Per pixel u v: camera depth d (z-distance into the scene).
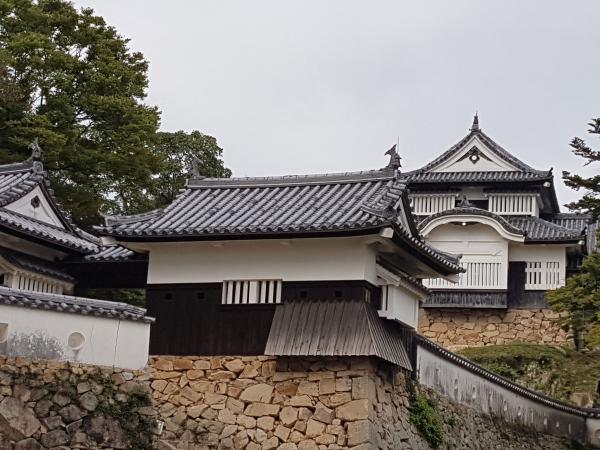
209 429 24.42
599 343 29.03
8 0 38.41
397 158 26.72
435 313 47.22
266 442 23.94
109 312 20.14
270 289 24.83
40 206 27.23
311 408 23.81
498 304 45.91
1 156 35.03
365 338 23.50
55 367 19.22
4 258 25.31
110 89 38.19
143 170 38.44
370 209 23.36
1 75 35.16
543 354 42.88
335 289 24.28
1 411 18.30
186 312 25.38
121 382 20.20
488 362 42.81
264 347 24.55
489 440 32.16
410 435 25.89
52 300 19.53
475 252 46.56
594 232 52.72
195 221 25.61
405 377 26.41
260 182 27.75
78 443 19.22
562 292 31.06
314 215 24.86
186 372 24.98
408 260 26.20
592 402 40.75
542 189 49.50
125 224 25.41
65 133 36.53
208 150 50.38
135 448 20.03
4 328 18.58
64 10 39.12
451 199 50.34
